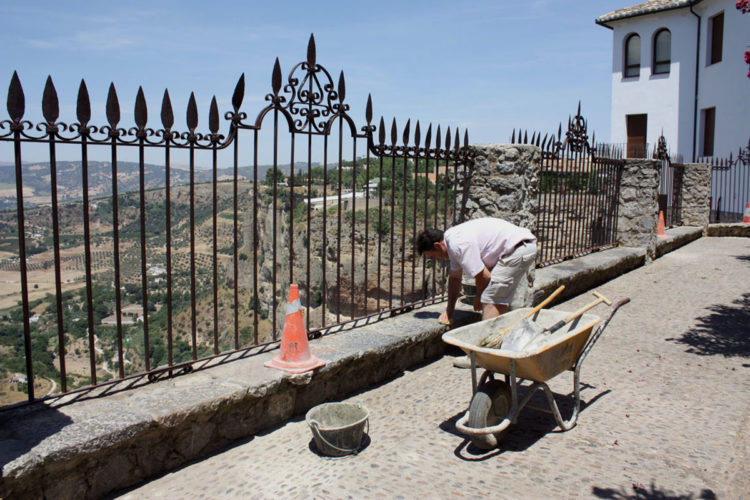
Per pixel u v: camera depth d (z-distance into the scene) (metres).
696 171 15.78
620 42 24.62
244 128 3.98
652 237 11.38
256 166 4.10
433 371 5.19
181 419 3.28
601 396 4.53
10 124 2.89
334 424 3.83
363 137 4.93
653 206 11.26
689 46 22.55
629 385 4.77
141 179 3.47
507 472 3.32
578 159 9.50
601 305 7.89
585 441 3.72
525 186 6.58
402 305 5.86
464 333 3.90
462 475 3.29
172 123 3.56
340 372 4.47
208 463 3.45
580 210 10.02
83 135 3.18
